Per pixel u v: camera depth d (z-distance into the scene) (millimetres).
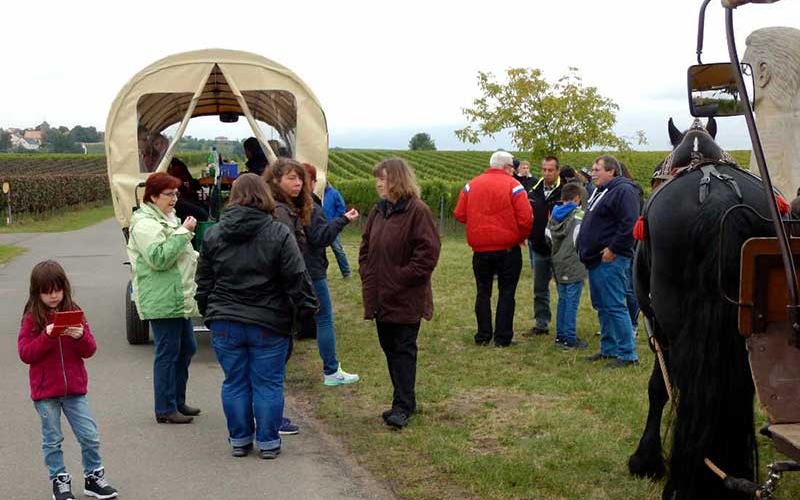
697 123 5000
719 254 3910
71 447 6188
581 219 8914
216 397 7641
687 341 3969
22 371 8562
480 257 9281
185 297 6453
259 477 5562
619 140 22516
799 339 3506
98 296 13648
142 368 8688
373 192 31125
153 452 6094
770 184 3531
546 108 22125
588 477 5367
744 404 3865
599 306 8406
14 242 23375
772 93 6645
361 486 5379
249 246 5770
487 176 9195
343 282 14570
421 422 6648
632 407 6863
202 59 9766
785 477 5199
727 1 3521
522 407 6988
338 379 7863
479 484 5262
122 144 9656
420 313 6516
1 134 164750
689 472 3875
